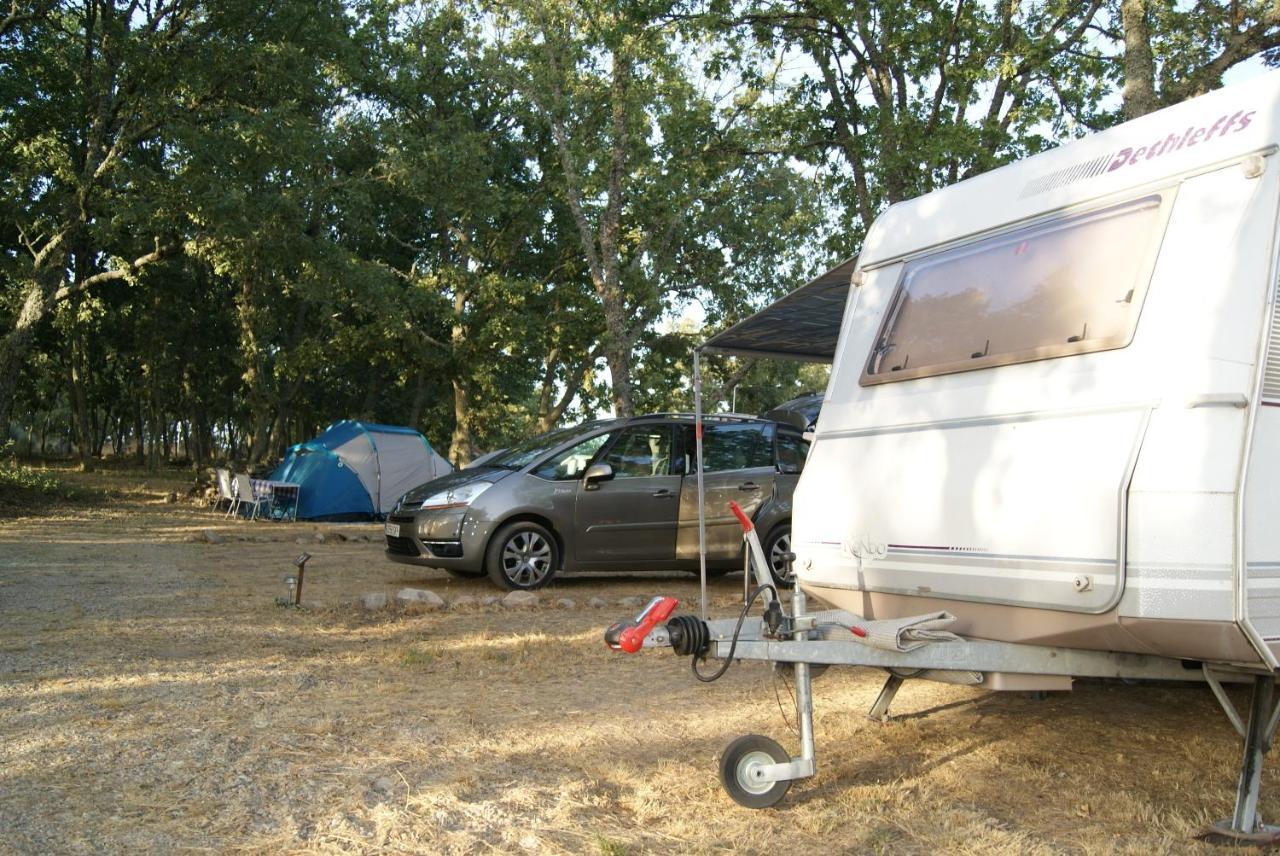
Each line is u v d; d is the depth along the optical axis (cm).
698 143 1989
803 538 504
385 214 3092
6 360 2019
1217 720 523
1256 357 334
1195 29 1456
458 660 643
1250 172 354
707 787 411
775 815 383
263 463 2608
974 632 410
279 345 3572
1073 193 418
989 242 449
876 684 602
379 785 400
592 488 988
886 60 1636
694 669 389
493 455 1095
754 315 611
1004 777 431
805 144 1838
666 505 1008
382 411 4644
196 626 732
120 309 3500
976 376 427
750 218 2752
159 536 1490
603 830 363
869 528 461
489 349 2922
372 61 2783
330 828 356
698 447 532
